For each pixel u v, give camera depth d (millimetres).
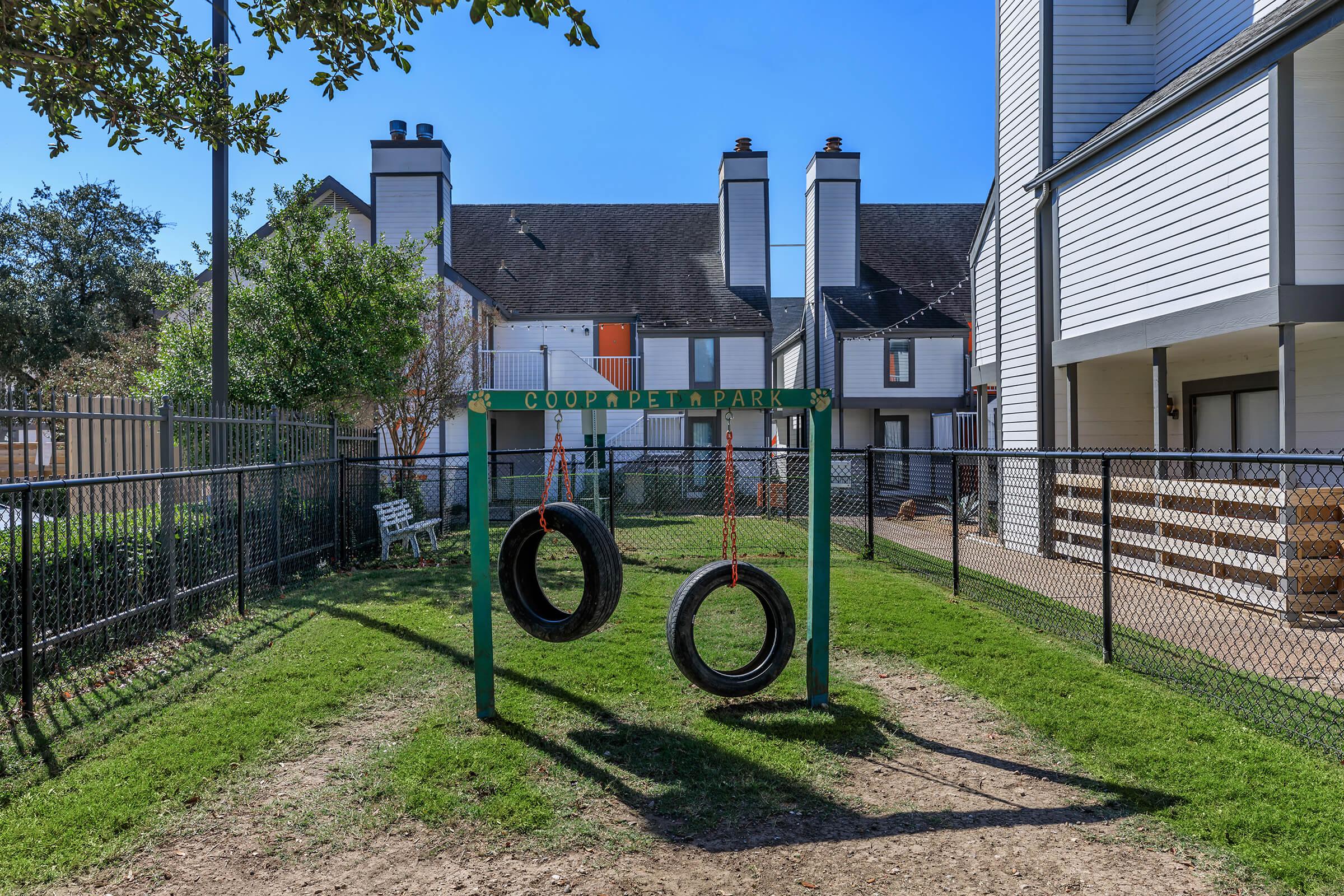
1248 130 8555
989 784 3932
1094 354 11094
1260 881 3037
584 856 3299
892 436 25484
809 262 27703
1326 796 3662
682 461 19031
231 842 3396
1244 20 10547
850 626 6820
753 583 5059
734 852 3332
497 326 24000
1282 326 8219
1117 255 10727
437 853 3314
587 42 5000
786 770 4094
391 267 13594
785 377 32562
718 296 25312
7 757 4195
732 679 4988
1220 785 3803
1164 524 10086
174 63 6859
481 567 4855
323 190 21703
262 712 4820
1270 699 5035
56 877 3113
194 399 11586
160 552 6922
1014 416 13242
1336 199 8203
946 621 6996
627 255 26641
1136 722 4625
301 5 5770
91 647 6027
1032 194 12680
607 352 24328
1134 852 3279
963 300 26062
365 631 6758
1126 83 12344
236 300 12492
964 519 16906
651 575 9445
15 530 5227
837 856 3291
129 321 28359
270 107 7387
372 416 16969
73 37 6152
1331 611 7520
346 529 11102
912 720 4793
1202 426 12484
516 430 22406
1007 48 13461
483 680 4801
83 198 29172
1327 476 9328
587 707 4965
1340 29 7734
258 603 8156
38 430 6996
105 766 4059
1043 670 5645
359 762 4160
